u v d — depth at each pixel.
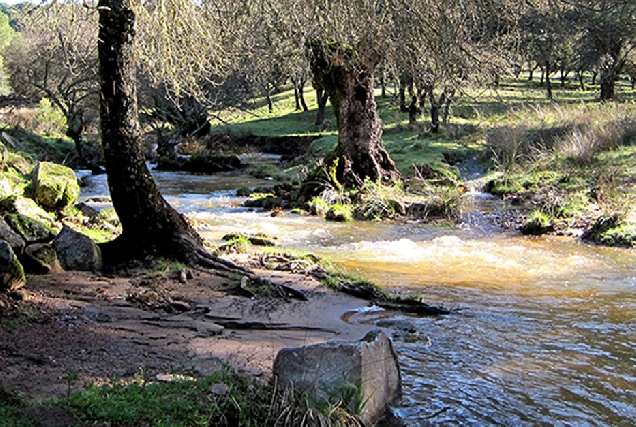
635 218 12.78
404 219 15.54
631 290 9.09
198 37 9.79
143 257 8.63
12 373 4.87
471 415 4.97
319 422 4.36
